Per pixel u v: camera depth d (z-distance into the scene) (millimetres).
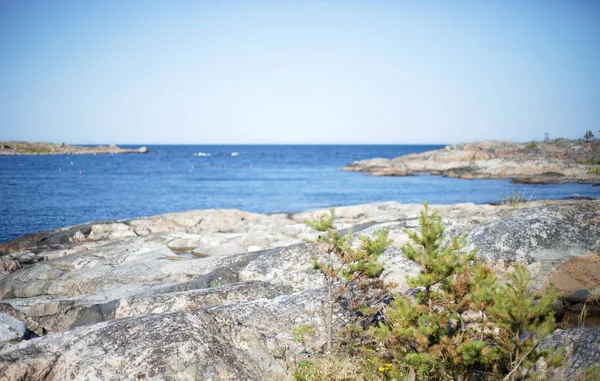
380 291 7523
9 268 16469
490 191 43938
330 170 88438
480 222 15734
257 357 6566
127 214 36125
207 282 12281
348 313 7891
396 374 5957
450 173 63438
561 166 54062
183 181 65625
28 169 89000
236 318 7570
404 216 22375
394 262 11883
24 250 19625
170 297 10094
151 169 94438
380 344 6977
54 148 185250
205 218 25578
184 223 25266
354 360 6660
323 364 6359
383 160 85312
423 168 70312
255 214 26797
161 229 24078
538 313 5320
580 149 61469
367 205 27609
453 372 5668
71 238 21703
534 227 11266
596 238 10789
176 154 199875
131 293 12008
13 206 38438
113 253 17062
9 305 11164
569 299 8938
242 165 111875
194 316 6605
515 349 5621
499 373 5887
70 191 50594
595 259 9977
